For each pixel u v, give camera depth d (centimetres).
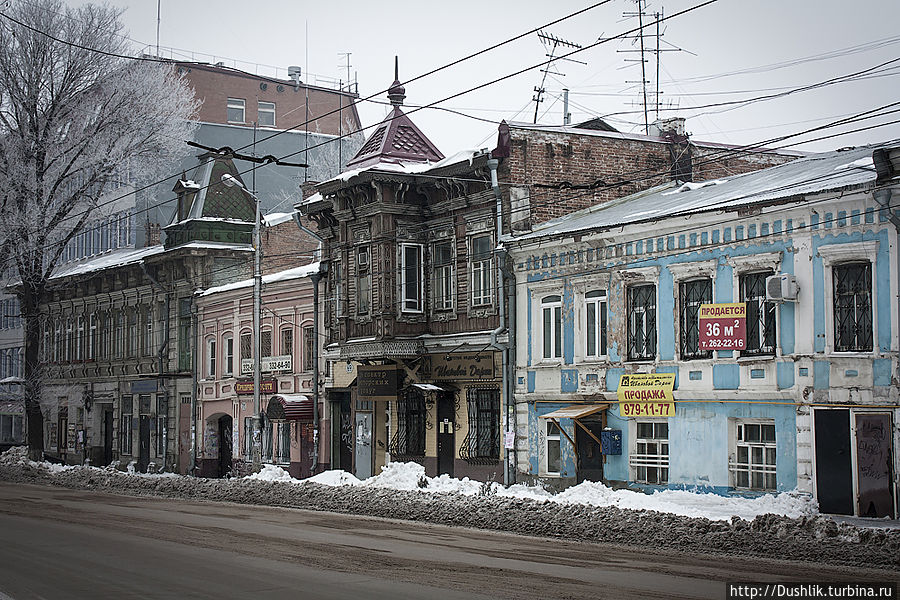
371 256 3512
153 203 6044
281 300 4222
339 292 3728
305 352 4066
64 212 4994
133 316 5478
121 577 1540
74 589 1441
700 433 2558
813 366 2305
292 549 1845
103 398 5697
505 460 3112
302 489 3147
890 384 2177
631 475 2742
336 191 3650
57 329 6278
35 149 4900
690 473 2573
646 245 2727
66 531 2183
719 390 2509
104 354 5725
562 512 2344
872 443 2205
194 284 4878
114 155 4981
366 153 3734
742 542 1873
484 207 3256
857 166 2408
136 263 5244
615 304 2805
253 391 4131
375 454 3656
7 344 6856
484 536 2100
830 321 2286
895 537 1791
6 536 2091
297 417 3941
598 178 3362
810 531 1906
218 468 4744
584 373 2891
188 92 5741
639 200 3316
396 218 3481
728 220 2503
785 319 2375
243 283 4462
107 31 5031
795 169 2805
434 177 3353
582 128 3497
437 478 3133
